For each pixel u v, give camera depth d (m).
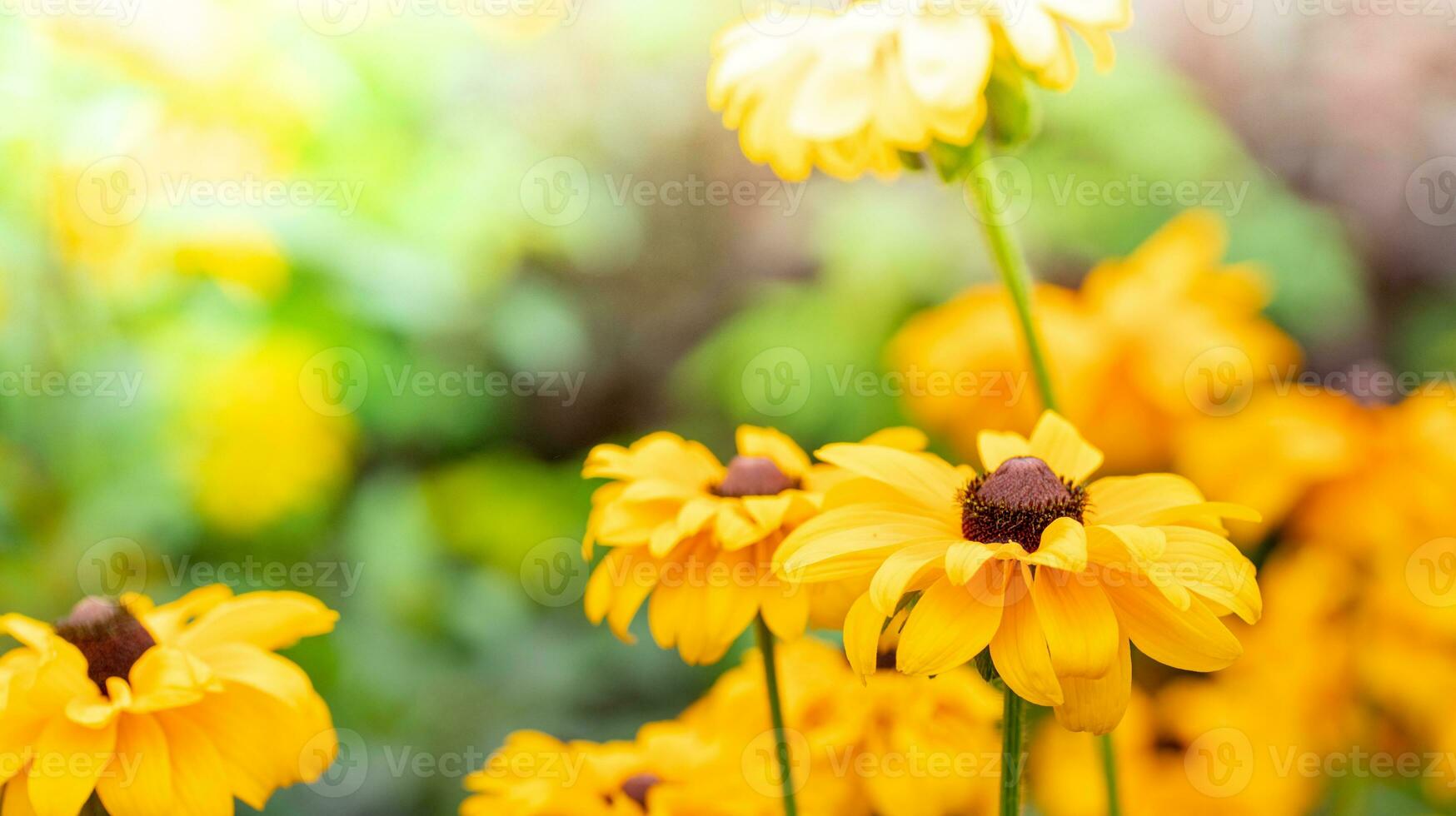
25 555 0.89
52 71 0.87
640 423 1.46
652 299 1.46
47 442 0.90
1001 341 0.88
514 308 1.12
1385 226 1.36
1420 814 0.80
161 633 0.68
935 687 0.71
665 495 0.67
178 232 0.87
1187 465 0.83
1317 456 0.77
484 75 1.21
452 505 1.18
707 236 1.44
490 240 1.07
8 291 0.88
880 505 0.63
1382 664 0.76
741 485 0.67
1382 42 1.38
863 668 0.61
